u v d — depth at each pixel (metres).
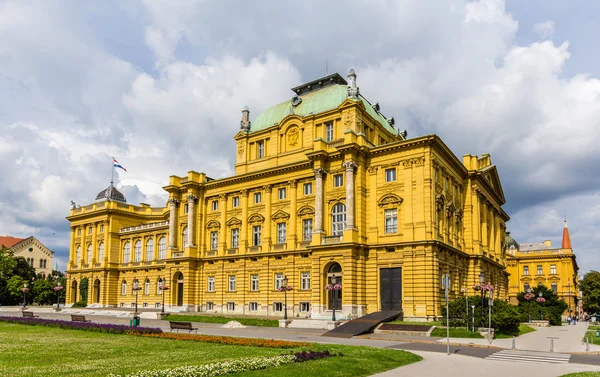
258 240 72.94
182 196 83.44
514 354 34.59
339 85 74.00
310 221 67.44
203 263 78.44
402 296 57.66
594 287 108.94
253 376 22.44
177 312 74.50
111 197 104.25
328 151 64.75
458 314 51.28
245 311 71.44
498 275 84.88
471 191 72.00
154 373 21.64
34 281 126.94
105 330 44.91
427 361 30.42
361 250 60.22
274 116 78.38
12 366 24.47
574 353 36.28
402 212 59.69
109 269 98.81
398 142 60.41
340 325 51.34
